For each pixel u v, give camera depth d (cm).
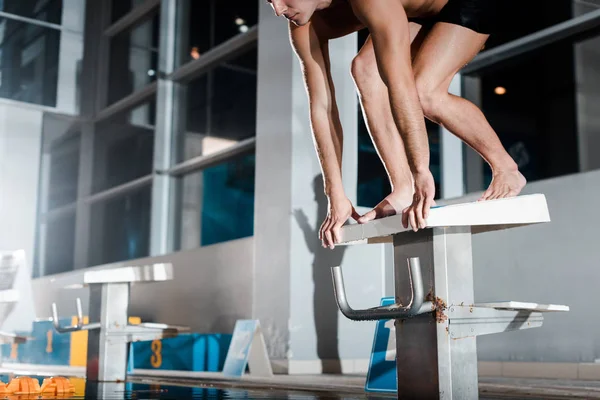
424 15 196
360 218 186
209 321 639
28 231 910
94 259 1020
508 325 179
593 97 645
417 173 167
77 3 999
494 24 198
